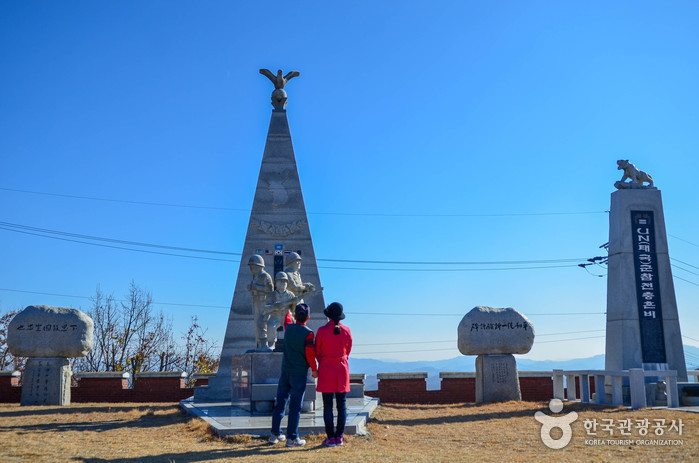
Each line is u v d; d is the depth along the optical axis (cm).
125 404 1992
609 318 1877
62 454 909
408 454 914
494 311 1895
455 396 2255
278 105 2133
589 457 898
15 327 1908
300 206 2045
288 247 2006
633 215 1886
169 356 4119
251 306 1947
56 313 1945
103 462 851
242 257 1988
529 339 1870
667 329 1817
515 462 860
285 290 1458
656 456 892
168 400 2220
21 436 1101
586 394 1706
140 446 989
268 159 2075
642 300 1830
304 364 988
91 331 1980
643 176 1925
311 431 1073
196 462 841
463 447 1019
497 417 1457
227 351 1908
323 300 1984
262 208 2033
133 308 4106
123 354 3972
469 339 1864
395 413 1559
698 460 855
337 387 973
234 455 890
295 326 999
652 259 1862
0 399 2181
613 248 1898
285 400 998
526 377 2262
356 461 835
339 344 984
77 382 2220
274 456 871
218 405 1619
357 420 1188
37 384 1911
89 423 1334
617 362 1816
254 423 1148
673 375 1511
